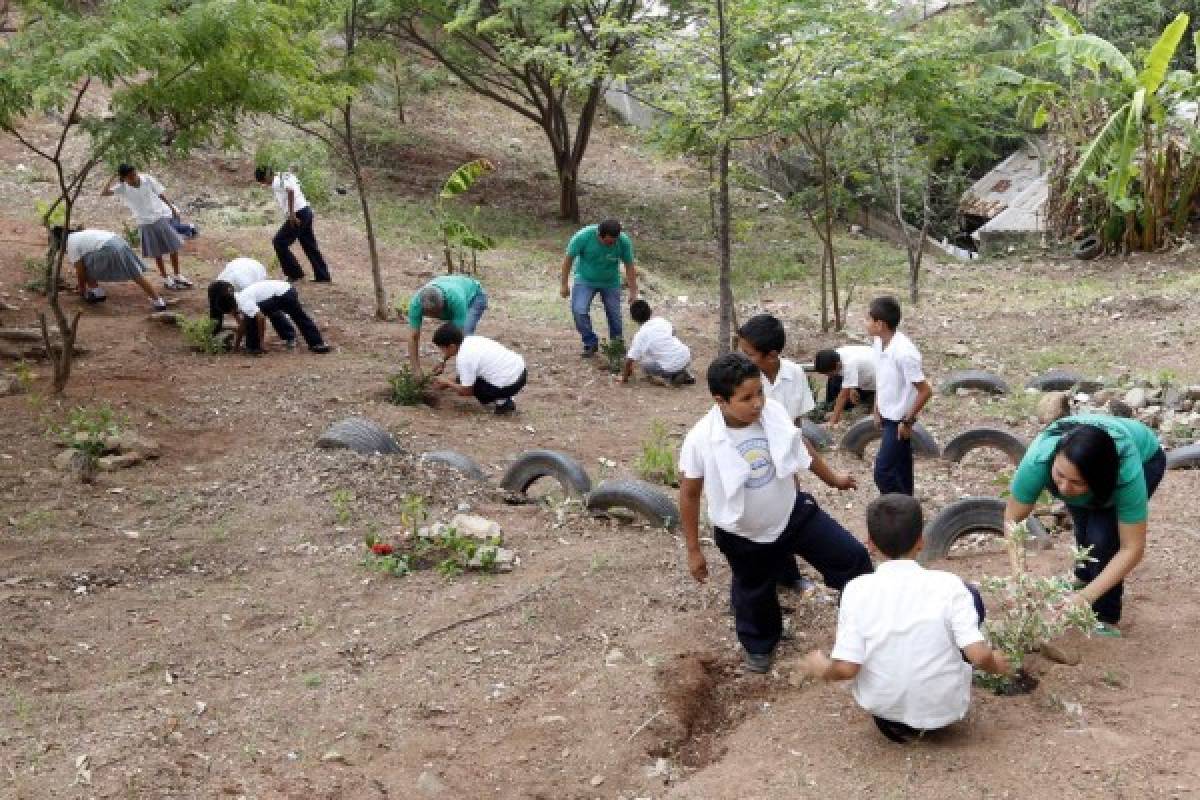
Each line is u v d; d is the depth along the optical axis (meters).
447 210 21.98
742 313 17.09
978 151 17.98
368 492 7.89
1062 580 5.14
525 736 4.92
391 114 26.52
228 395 10.65
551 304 16.80
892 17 17.22
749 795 4.29
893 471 7.29
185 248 16.11
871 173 19.44
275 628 6.07
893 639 4.37
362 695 5.29
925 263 21.58
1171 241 20.75
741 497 5.05
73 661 5.71
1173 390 11.40
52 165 18.59
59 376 10.11
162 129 10.15
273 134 22.48
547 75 21.80
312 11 12.84
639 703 5.09
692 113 11.89
